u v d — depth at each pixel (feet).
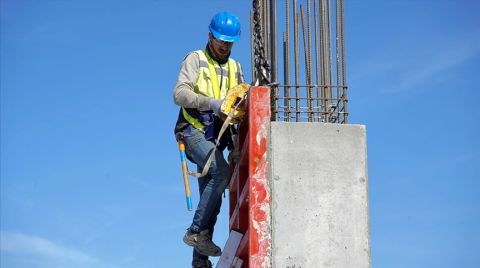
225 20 25.67
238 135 24.88
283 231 21.53
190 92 24.67
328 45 23.43
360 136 22.33
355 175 22.04
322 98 23.12
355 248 21.52
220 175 24.81
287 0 23.40
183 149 25.20
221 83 25.70
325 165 22.03
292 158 22.03
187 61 25.45
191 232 25.20
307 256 21.39
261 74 23.34
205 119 25.16
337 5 23.61
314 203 21.75
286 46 23.45
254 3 24.14
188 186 24.68
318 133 22.25
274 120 22.98
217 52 25.79
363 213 21.77
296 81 23.06
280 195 21.75
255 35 24.47
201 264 26.32
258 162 21.95
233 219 26.81
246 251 23.70
